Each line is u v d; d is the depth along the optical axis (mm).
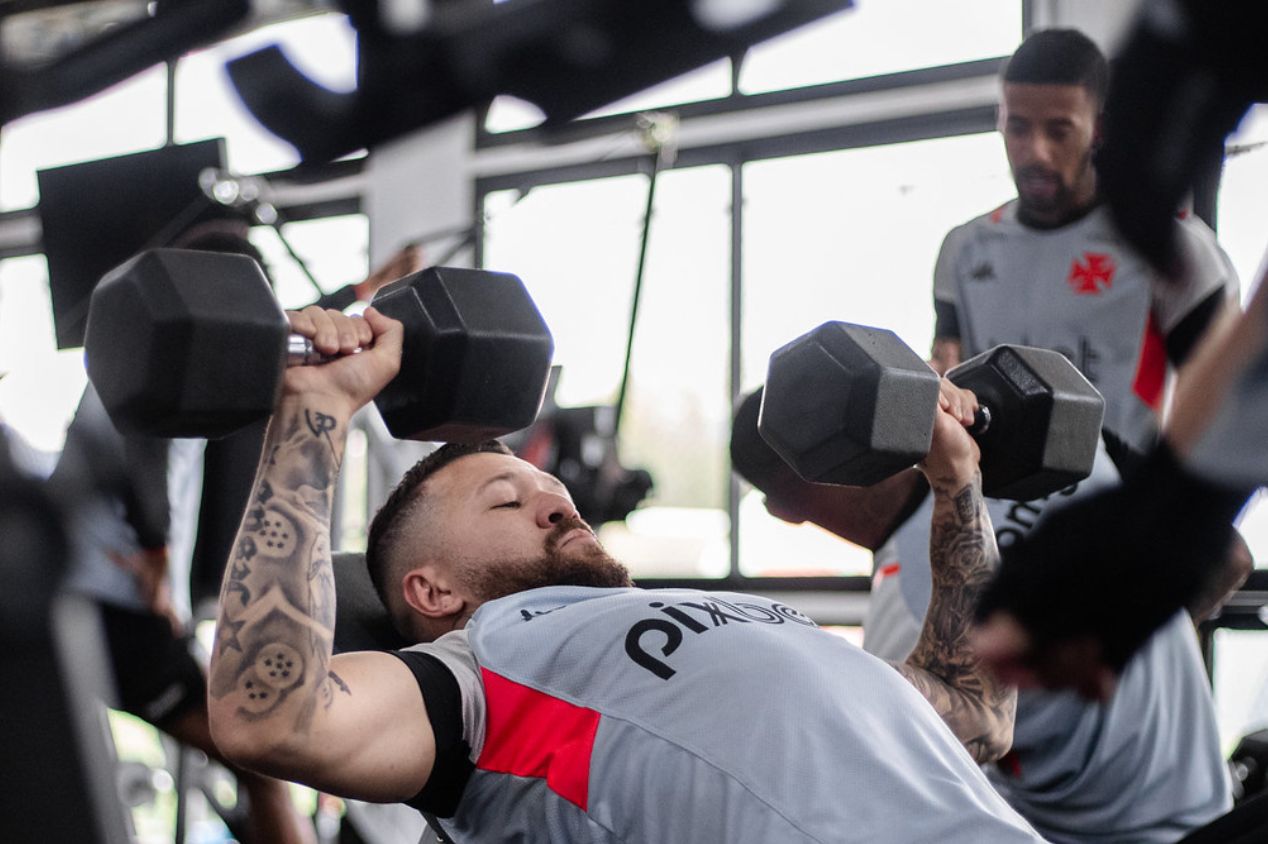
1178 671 1855
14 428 760
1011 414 1672
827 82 4641
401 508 1789
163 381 1197
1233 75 437
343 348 1381
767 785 1290
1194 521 538
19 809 660
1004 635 599
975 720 1598
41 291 5570
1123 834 1845
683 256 4922
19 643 657
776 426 1546
